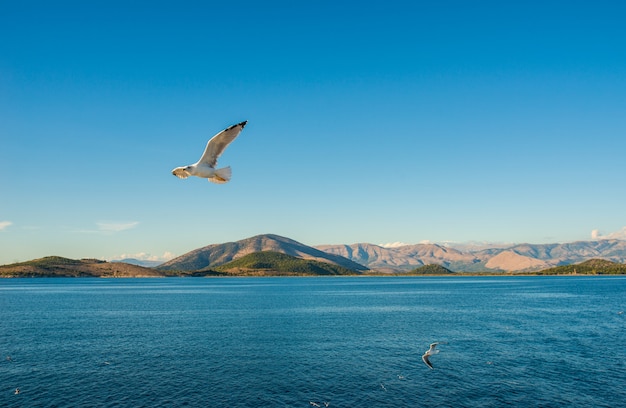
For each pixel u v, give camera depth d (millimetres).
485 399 44031
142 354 62031
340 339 73062
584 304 135750
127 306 135875
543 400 43719
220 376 51281
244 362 57438
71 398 44125
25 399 43875
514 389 46719
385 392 46000
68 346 67750
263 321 96062
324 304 140875
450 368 54312
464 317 102500
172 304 143125
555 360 58031
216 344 68938
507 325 88625
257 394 45406
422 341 71062
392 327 86188
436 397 44594
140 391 46188
